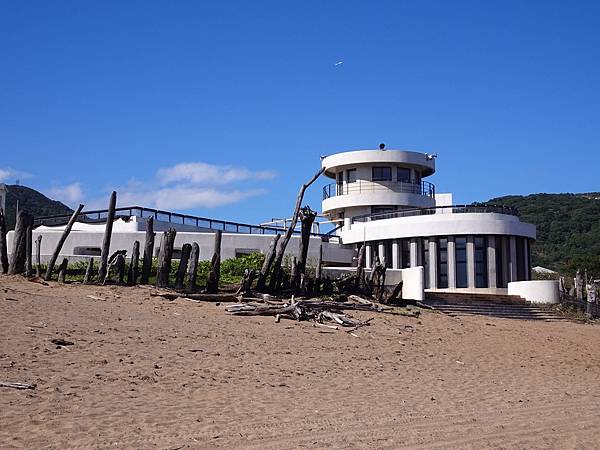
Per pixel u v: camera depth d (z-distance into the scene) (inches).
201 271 1131.9
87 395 431.8
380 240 1545.3
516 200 4626.0
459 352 808.9
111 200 922.7
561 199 4451.3
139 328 677.3
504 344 908.0
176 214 1443.2
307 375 577.3
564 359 850.1
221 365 572.7
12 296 739.4
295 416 422.9
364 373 617.9
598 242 3479.3
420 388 569.9
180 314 786.8
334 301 999.0
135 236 1286.9
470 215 1461.6
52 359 515.5
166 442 343.3
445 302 1221.7
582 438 416.8
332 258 1551.4
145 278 946.7
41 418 370.9
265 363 604.4
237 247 1379.2
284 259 1234.0
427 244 1493.6
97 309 741.9
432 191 1893.5
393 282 1219.2
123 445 332.5
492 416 468.4
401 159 1813.5
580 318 1275.8
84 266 1083.9
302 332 782.5
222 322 772.6
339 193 1873.8
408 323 946.7
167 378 503.5
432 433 401.7
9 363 487.2
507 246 1482.5
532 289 1341.0
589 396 596.1
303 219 1026.7
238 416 410.9
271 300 912.9
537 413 490.9
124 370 510.0
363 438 378.3
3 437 333.1
